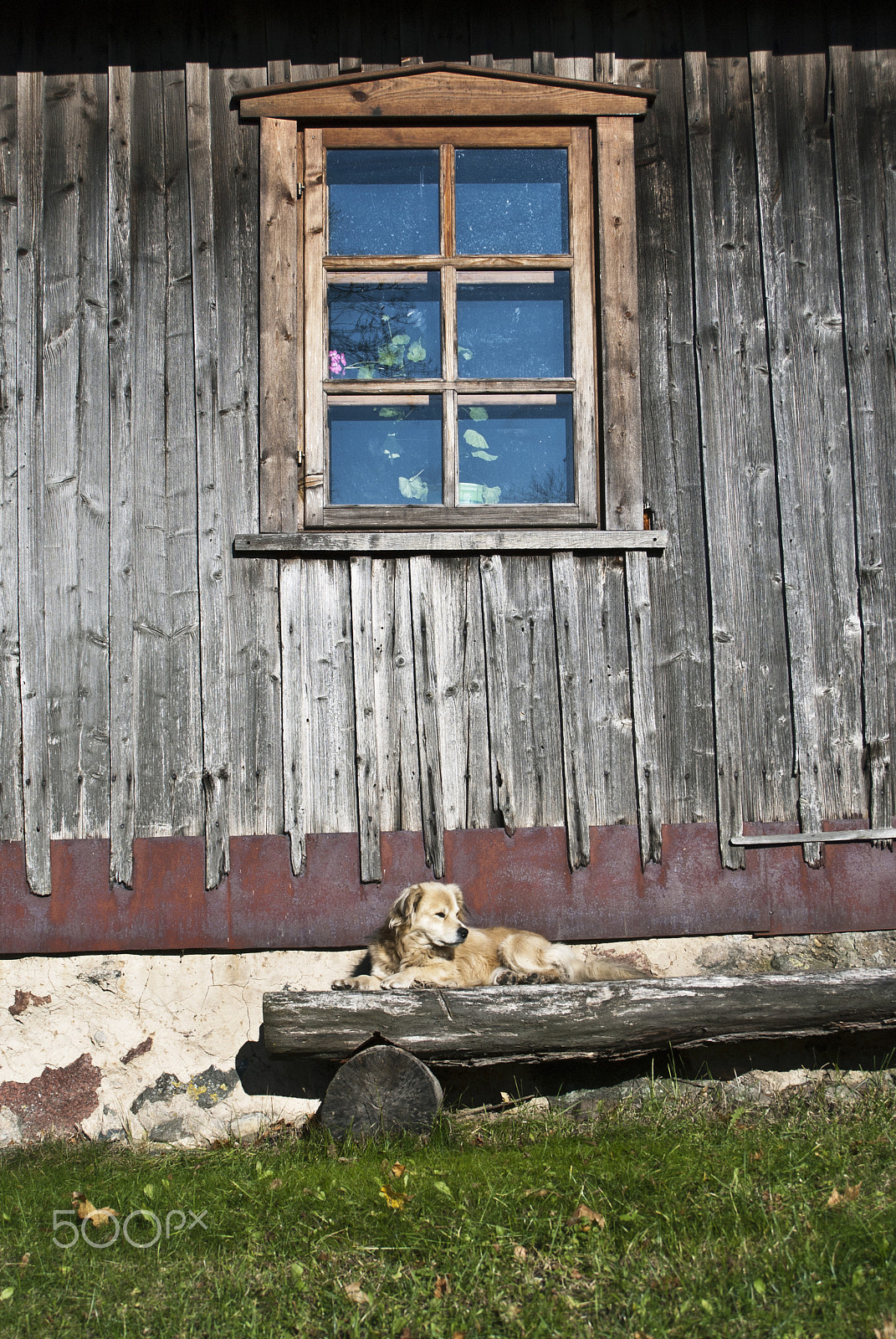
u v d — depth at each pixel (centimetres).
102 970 431
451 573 453
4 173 470
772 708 452
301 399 467
